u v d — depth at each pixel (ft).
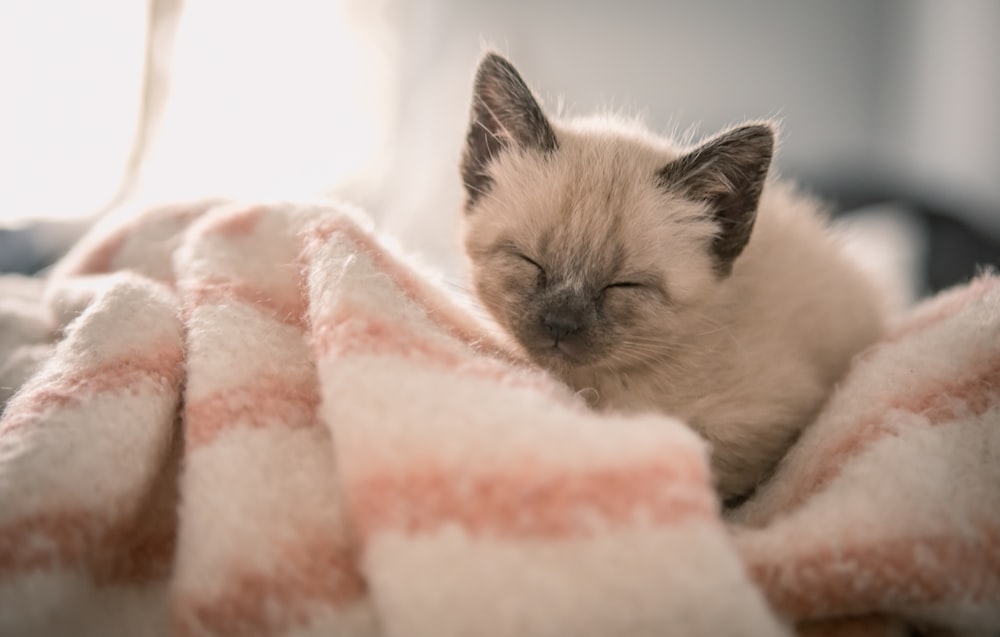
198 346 0.67
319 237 0.71
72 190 1.40
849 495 0.63
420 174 1.61
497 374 0.62
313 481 0.61
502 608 0.52
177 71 1.44
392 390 0.59
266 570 0.56
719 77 1.89
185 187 1.47
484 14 1.78
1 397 0.78
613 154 0.87
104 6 1.35
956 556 0.59
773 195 0.99
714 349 0.83
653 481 0.55
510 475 0.55
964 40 1.62
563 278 0.83
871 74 1.88
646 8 1.83
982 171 1.55
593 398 0.82
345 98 1.61
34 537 0.57
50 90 1.35
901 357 0.74
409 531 0.54
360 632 0.55
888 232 1.47
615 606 0.52
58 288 0.86
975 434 0.65
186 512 0.60
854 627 0.61
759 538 0.60
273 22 1.50
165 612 0.60
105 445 0.62
